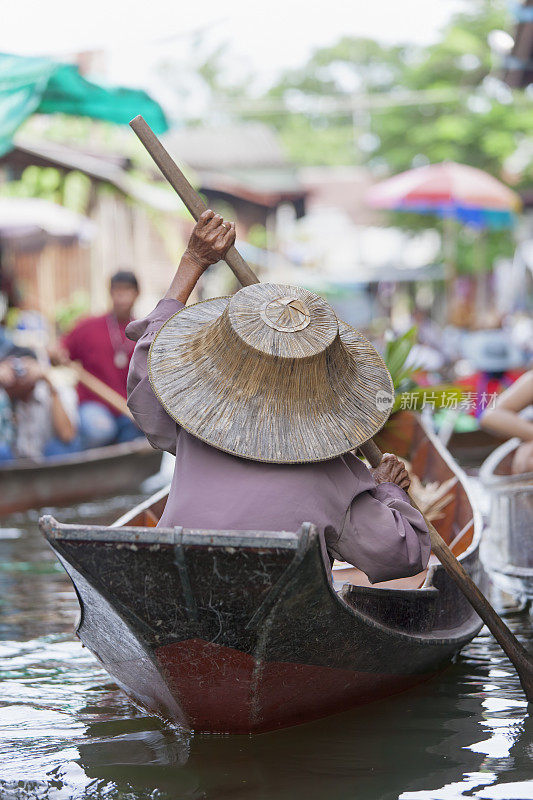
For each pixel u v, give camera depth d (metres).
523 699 6.15
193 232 5.87
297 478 5.18
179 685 5.26
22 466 14.06
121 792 4.76
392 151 46.34
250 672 5.17
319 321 5.32
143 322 5.79
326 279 45.66
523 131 42.94
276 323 5.24
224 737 5.49
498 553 8.32
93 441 15.73
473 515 7.78
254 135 47.81
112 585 4.89
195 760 5.14
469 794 4.67
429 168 30.86
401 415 9.20
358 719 5.78
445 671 6.82
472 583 6.06
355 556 5.34
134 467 16.50
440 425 13.89
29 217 19.39
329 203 51.81
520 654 6.12
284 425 5.17
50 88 14.65
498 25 44.66
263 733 5.54
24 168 21.34
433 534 6.04
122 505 15.01
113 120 15.87
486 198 29.50
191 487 5.24
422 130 44.47
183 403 5.23
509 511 8.07
